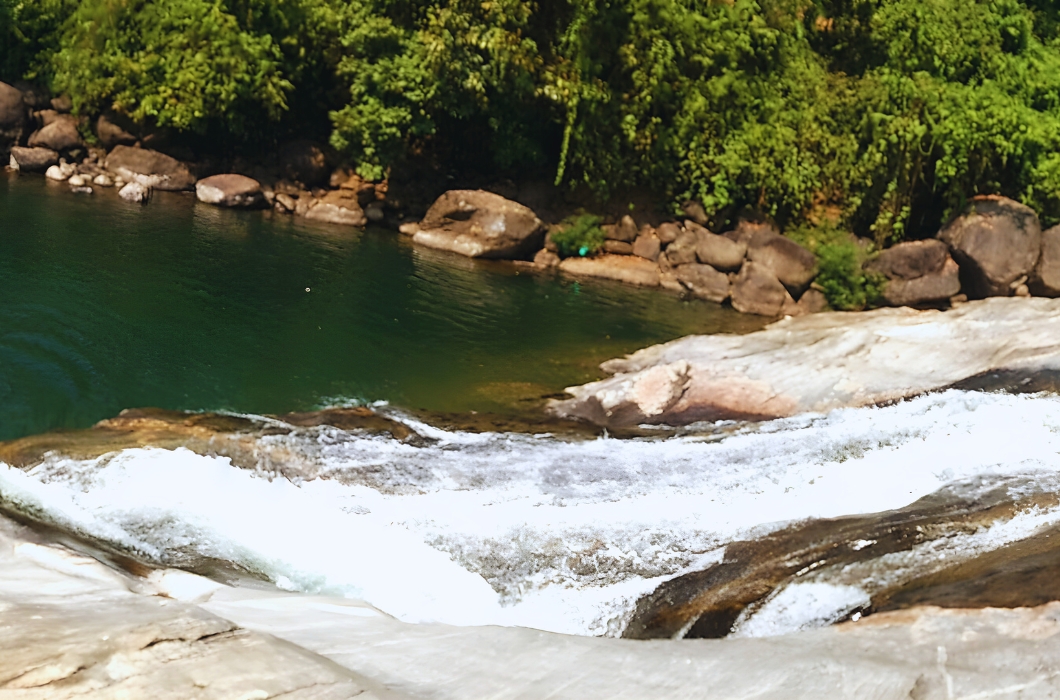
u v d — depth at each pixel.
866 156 18.30
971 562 5.22
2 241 13.41
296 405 9.36
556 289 16.16
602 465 7.87
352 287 14.15
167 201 17.92
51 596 4.07
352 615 4.51
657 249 18.09
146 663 3.27
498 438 8.54
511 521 6.71
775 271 16.73
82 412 8.53
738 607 5.37
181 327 11.17
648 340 13.48
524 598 5.89
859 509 6.69
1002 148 17.52
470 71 18.39
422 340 12.17
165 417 8.31
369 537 6.44
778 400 9.28
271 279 13.83
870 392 9.18
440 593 5.88
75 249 13.60
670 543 6.43
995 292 16.70
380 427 8.53
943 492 6.65
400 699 3.43
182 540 6.07
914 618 4.50
